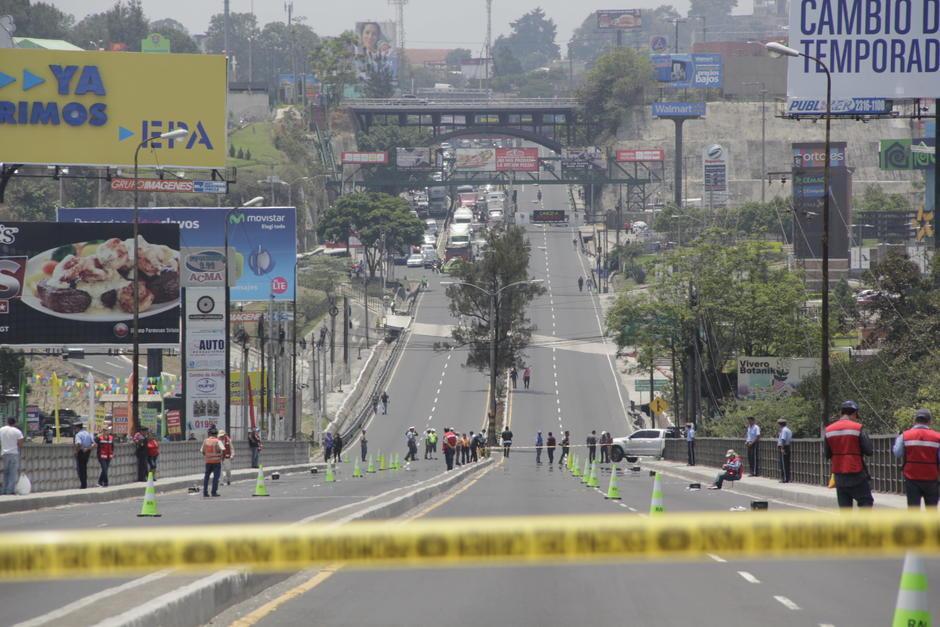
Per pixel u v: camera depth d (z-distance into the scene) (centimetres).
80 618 3244
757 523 1521
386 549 1498
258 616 4103
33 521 8738
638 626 3916
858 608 4362
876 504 9250
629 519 1565
